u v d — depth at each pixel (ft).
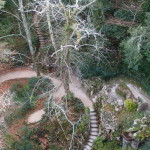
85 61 82.84
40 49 95.14
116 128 71.61
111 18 77.15
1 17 93.50
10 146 70.23
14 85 86.28
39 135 74.90
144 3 71.67
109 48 84.58
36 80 85.51
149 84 75.15
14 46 94.17
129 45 64.95
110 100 76.23
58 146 73.82
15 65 95.66
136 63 70.79
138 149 65.87
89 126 75.87
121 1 75.15
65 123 74.64
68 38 63.77
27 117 78.07
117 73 84.99
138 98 73.10
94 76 86.48
